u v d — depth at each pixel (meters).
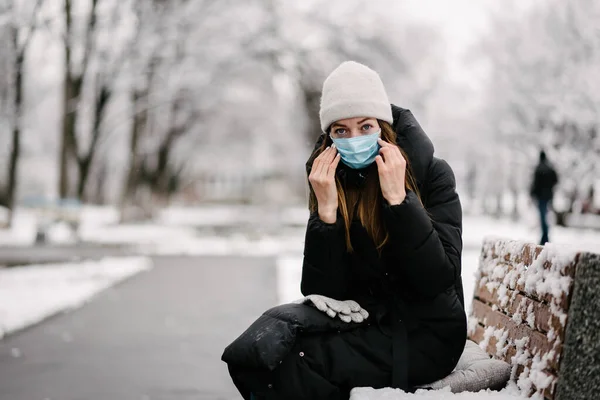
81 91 24.69
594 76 25.61
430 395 2.42
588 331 2.18
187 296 10.16
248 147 45.47
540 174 16.78
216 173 65.31
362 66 2.86
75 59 24.44
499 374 2.70
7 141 30.98
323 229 2.69
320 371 2.54
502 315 3.03
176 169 49.12
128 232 26.78
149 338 7.12
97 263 15.31
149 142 33.62
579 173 28.89
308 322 2.54
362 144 2.71
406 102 29.17
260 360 2.42
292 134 42.00
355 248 2.74
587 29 26.36
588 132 27.73
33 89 32.78
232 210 63.84
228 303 9.45
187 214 51.94
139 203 34.88
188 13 25.30
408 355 2.60
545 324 2.44
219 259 16.69
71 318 8.31
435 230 2.64
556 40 28.80
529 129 31.03
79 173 24.84
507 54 32.12
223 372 5.73
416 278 2.59
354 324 2.66
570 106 26.67
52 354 6.36
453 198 2.81
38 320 8.10
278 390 2.52
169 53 25.33
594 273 2.18
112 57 24.61
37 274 12.84
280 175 68.75
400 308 2.68
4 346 6.71
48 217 21.81
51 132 54.50
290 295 9.91
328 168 2.72
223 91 31.03
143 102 26.02
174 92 26.41
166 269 14.18
